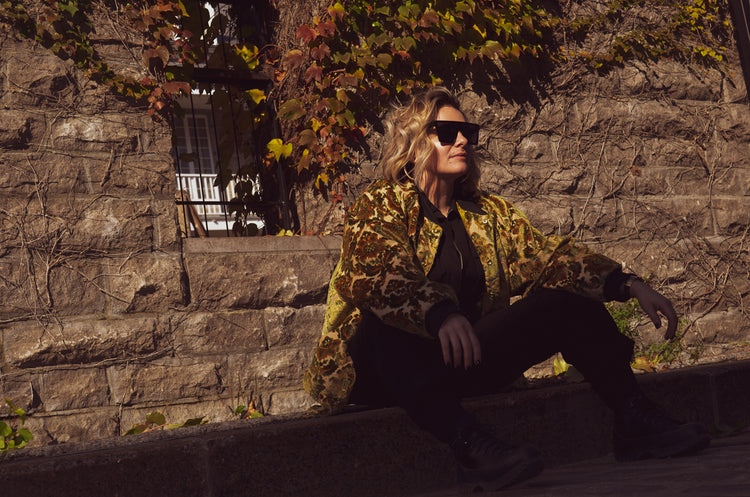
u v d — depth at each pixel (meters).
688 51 5.21
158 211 3.56
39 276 3.25
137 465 1.35
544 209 4.57
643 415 1.63
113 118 3.56
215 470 1.42
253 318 3.61
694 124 5.14
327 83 4.07
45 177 3.36
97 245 3.39
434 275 1.74
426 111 1.86
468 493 1.44
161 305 3.45
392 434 1.62
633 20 5.09
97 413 3.23
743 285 5.04
